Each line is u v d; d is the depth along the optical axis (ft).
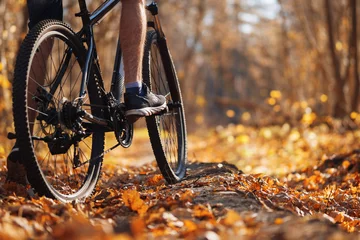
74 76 15.07
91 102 13.43
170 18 157.17
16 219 9.50
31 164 11.32
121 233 9.42
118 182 17.83
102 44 56.75
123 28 12.81
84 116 12.25
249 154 43.73
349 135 48.49
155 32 16.30
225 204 11.54
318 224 9.43
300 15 83.20
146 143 64.59
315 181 22.76
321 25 81.00
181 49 185.26
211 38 167.94
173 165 16.42
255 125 75.72
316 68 80.64
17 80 11.19
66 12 53.72
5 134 35.09
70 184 15.26
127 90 12.92
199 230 9.30
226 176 16.22
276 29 130.11
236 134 65.31
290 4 87.35
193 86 187.32
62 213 10.70
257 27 144.15
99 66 13.73
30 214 10.44
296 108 71.97
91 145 13.91
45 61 12.28
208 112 188.85
